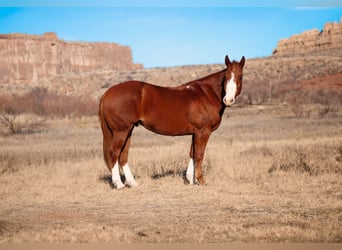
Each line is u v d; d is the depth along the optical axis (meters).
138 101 8.02
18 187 8.45
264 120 27.53
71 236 5.23
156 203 6.97
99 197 7.52
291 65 67.25
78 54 131.50
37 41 114.12
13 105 34.53
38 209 6.72
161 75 78.75
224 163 10.72
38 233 5.34
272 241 4.98
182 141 18.03
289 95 41.22
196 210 6.46
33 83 77.12
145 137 20.22
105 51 142.25
